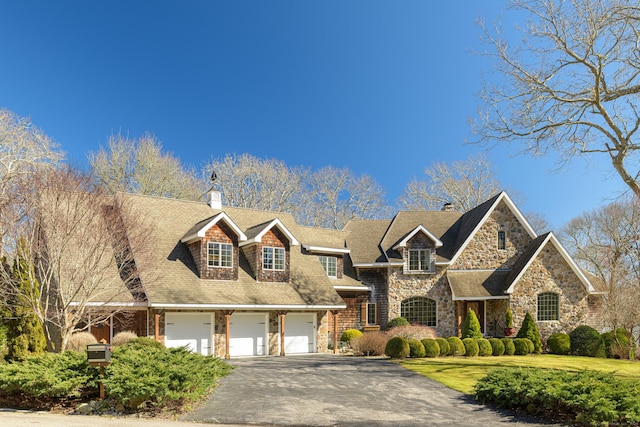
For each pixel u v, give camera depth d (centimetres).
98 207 1825
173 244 2512
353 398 1352
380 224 3594
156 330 2166
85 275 1680
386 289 3172
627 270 2659
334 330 2756
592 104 1991
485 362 2147
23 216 1727
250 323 2541
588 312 2873
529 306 2856
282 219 3188
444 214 3594
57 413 1262
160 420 1152
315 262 2997
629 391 1120
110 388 1197
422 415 1191
